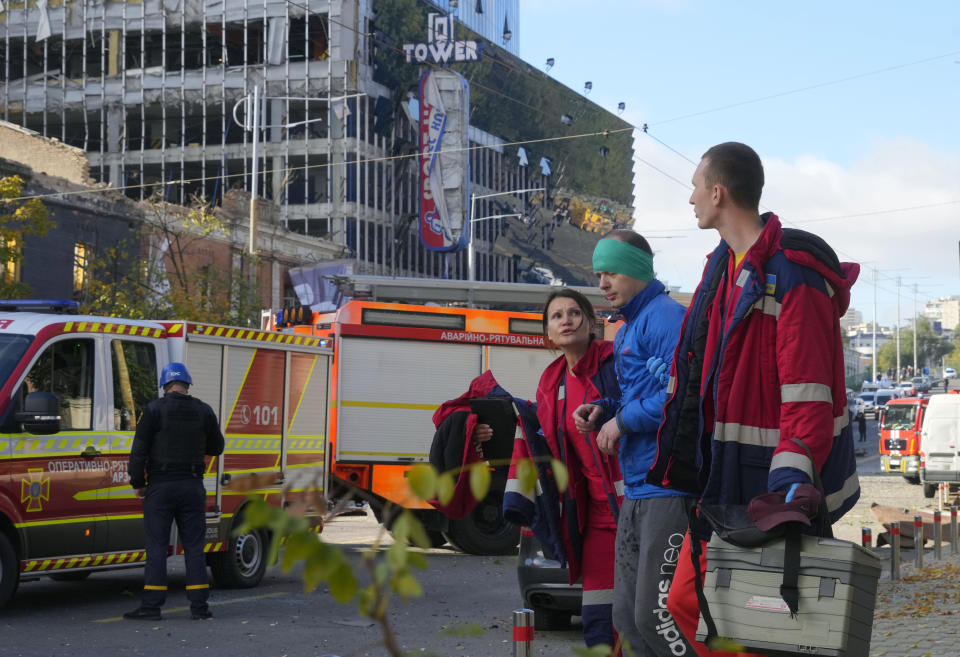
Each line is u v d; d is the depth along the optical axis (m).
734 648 2.21
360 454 16.89
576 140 107.00
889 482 38.25
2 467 9.92
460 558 16.14
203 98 75.69
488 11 116.38
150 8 76.12
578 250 107.62
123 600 11.59
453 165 69.62
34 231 30.20
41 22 76.88
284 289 55.38
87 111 76.50
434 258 82.62
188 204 75.44
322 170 74.31
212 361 12.31
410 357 17.38
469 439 5.86
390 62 77.69
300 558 1.28
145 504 10.32
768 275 3.41
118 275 42.84
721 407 3.46
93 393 10.89
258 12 75.12
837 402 3.39
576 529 4.87
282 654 8.74
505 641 9.47
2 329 10.57
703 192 3.66
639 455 4.24
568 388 4.89
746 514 3.14
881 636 9.75
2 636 9.29
